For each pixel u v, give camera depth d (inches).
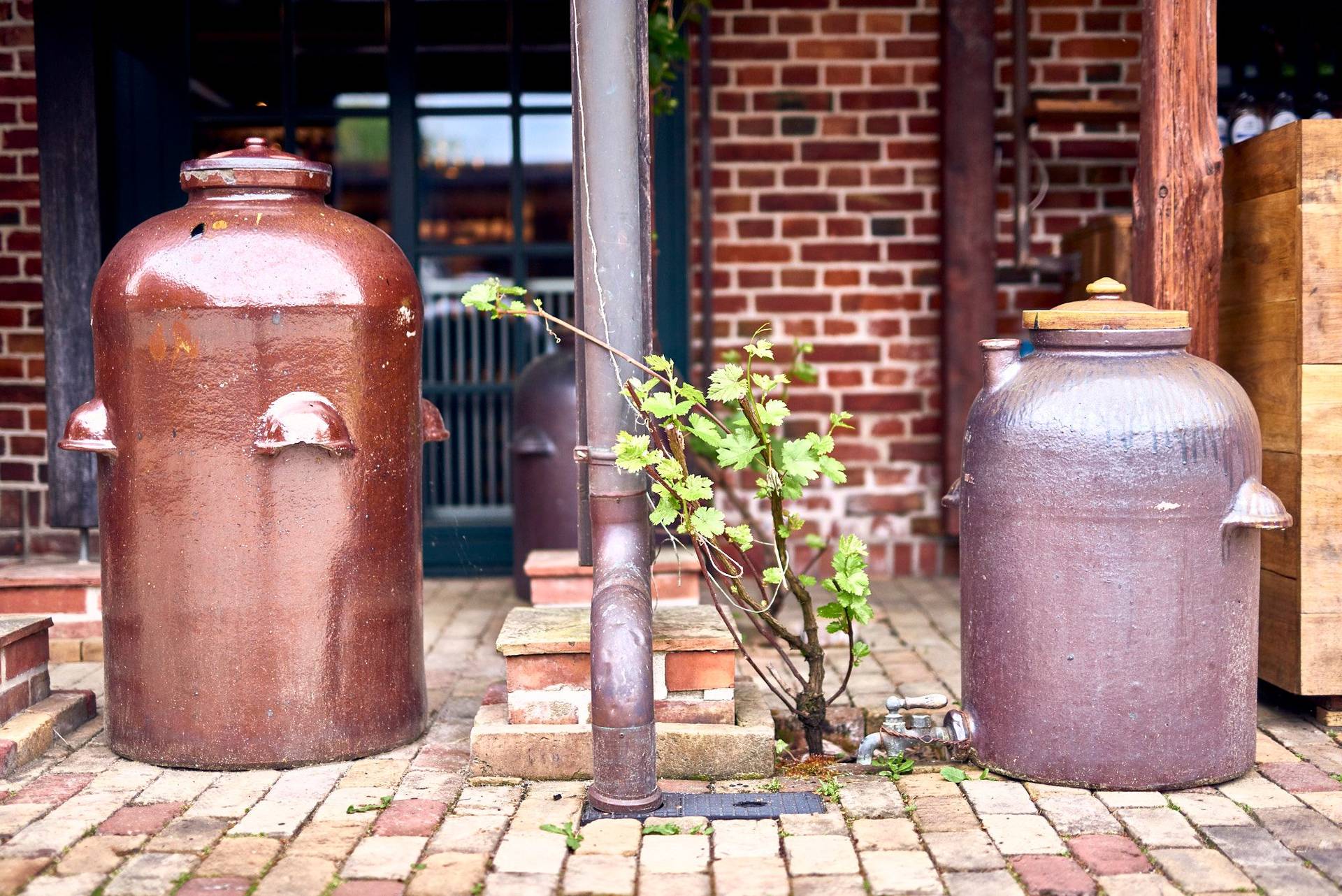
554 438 199.3
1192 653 112.7
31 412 211.8
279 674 122.0
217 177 123.3
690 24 213.6
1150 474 110.7
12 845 103.7
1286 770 120.0
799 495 123.0
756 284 220.7
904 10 217.0
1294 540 131.0
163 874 98.3
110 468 123.9
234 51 217.3
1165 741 113.3
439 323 228.1
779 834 106.7
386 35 220.1
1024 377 117.7
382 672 127.5
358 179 222.7
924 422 222.5
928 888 95.3
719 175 219.3
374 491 124.9
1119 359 114.9
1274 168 133.6
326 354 120.5
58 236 183.5
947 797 114.3
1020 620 115.8
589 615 134.7
